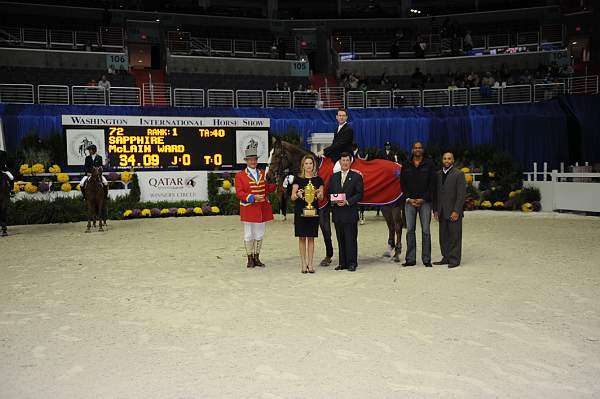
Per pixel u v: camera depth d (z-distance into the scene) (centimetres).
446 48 3466
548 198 2119
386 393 462
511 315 687
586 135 2423
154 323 675
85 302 782
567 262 1045
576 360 532
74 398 463
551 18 3644
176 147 2170
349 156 982
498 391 464
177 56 3238
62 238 1506
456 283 876
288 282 902
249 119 2252
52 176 2012
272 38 3659
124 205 2044
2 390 480
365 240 1393
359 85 3061
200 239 1455
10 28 3111
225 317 695
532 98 2734
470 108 2553
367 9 4034
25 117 2177
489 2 3859
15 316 712
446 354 552
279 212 2181
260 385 482
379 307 733
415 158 1020
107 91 2672
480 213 2092
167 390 476
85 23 3425
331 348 573
